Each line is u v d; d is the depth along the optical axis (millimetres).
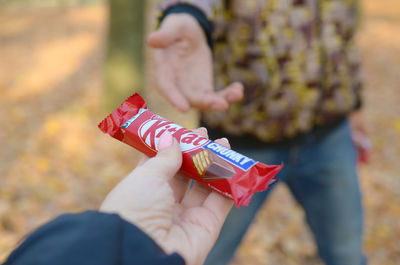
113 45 2789
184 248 700
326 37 1092
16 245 565
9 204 1870
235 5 1024
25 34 6328
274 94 1074
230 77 1081
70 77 4039
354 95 1160
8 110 3113
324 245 1218
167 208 698
